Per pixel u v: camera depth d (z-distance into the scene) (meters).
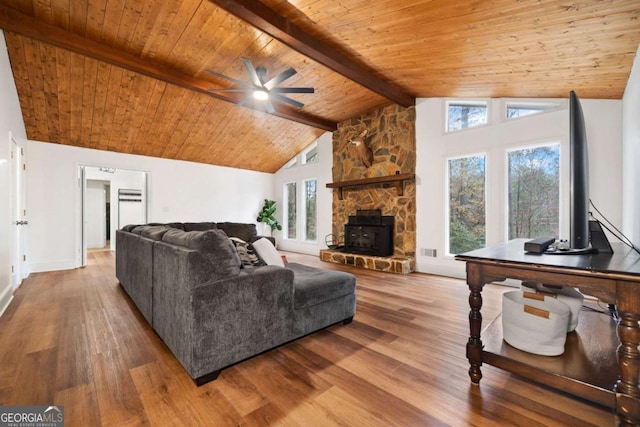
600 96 2.99
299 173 7.21
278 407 1.42
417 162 4.70
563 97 3.37
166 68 3.63
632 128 2.51
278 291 1.96
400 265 4.46
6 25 2.69
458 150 4.23
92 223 8.35
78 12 2.76
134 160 5.84
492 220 3.90
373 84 3.84
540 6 1.83
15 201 3.70
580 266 1.21
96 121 4.61
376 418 1.34
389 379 1.65
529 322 1.53
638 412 1.09
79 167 5.21
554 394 1.50
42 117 4.29
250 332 1.81
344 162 5.84
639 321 1.12
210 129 5.51
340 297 2.40
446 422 1.31
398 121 4.90
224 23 2.95
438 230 4.45
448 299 3.18
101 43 3.18
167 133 5.35
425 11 2.18
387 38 2.77
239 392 1.54
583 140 1.54
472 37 2.42
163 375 1.69
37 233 4.71
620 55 2.24
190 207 6.62
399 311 2.80
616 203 2.95
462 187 4.29
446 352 1.97
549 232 3.53
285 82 4.23
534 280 1.34
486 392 1.52
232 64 3.66
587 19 1.87
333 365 1.81
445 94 4.18
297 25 2.81
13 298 3.20
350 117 5.65
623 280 1.10
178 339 1.73
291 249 7.46
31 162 4.67
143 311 2.54
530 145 3.60
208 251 1.63
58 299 3.17
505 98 3.83
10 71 3.35
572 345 1.58
